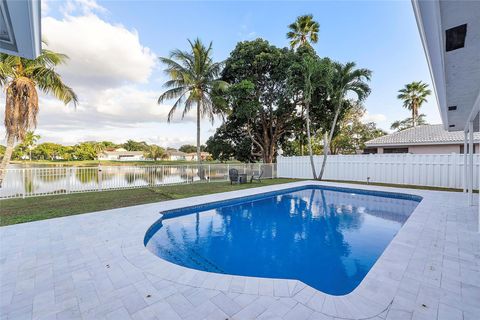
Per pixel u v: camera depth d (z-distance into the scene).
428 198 7.29
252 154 18.30
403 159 10.76
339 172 13.05
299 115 15.85
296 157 14.98
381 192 9.20
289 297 2.29
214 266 3.81
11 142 9.29
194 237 5.07
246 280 2.62
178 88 14.07
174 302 2.21
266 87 15.27
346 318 1.97
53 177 8.71
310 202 8.53
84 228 4.45
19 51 2.13
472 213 5.46
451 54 2.45
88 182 9.41
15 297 2.28
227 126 16.92
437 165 9.82
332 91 11.81
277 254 4.26
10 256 3.21
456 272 2.71
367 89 11.70
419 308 2.07
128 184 10.53
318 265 3.83
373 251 4.34
